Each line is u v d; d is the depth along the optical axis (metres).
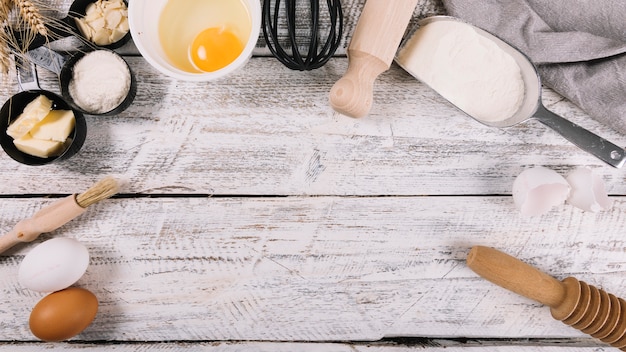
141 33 0.87
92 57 0.97
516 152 1.03
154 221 1.04
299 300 1.05
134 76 1.00
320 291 1.04
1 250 1.00
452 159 1.04
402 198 1.04
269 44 0.95
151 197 1.04
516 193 0.98
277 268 1.04
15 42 0.93
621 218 1.04
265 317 1.05
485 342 1.04
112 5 0.97
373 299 1.05
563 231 1.04
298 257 1.04
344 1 1.02
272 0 1.02
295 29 1.02
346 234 1.04
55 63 0.98
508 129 1.03
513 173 1.03
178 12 0.91
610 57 0.99
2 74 1.02
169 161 1.04
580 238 1.04
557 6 1.00
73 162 1.03
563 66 1.00
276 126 1.04
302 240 1.04
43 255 0.95
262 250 1.04
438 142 1.04
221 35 0.92
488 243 1.04
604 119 0.99
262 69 1.03
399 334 1.05
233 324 1.05
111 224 1.04
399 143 1.04
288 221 1.04
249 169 1.04
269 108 1.04
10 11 0.98
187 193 1.04
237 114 1.04
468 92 0.97
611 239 1.04
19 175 1.03
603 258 1.04
